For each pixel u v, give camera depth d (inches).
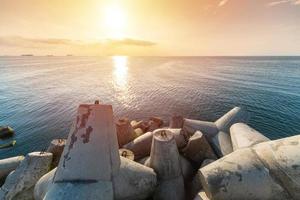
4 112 889.5
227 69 3006.9
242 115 358.6
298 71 2544.3
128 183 162.9
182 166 224.4
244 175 158.4
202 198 168.2
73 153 156.8
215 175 163.2
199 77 2060.8
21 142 622.8
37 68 3390.7
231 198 156.2
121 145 309.3
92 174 150.9
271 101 1029.2
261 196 153.0
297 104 968.3
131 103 1032.2
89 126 164.7
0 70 2955.2
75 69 3189.0
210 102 1028.5
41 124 751.7
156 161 199.2
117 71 2815.0
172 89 1392.7
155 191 191.3
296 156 151.6
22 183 223.5
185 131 291.9
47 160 248.7
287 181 147.8
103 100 1096.8
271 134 669.9
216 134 311.9
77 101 1075.9
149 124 422.6
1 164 293.7
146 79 1936.5
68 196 137.0
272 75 2130.9
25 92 1315.2
